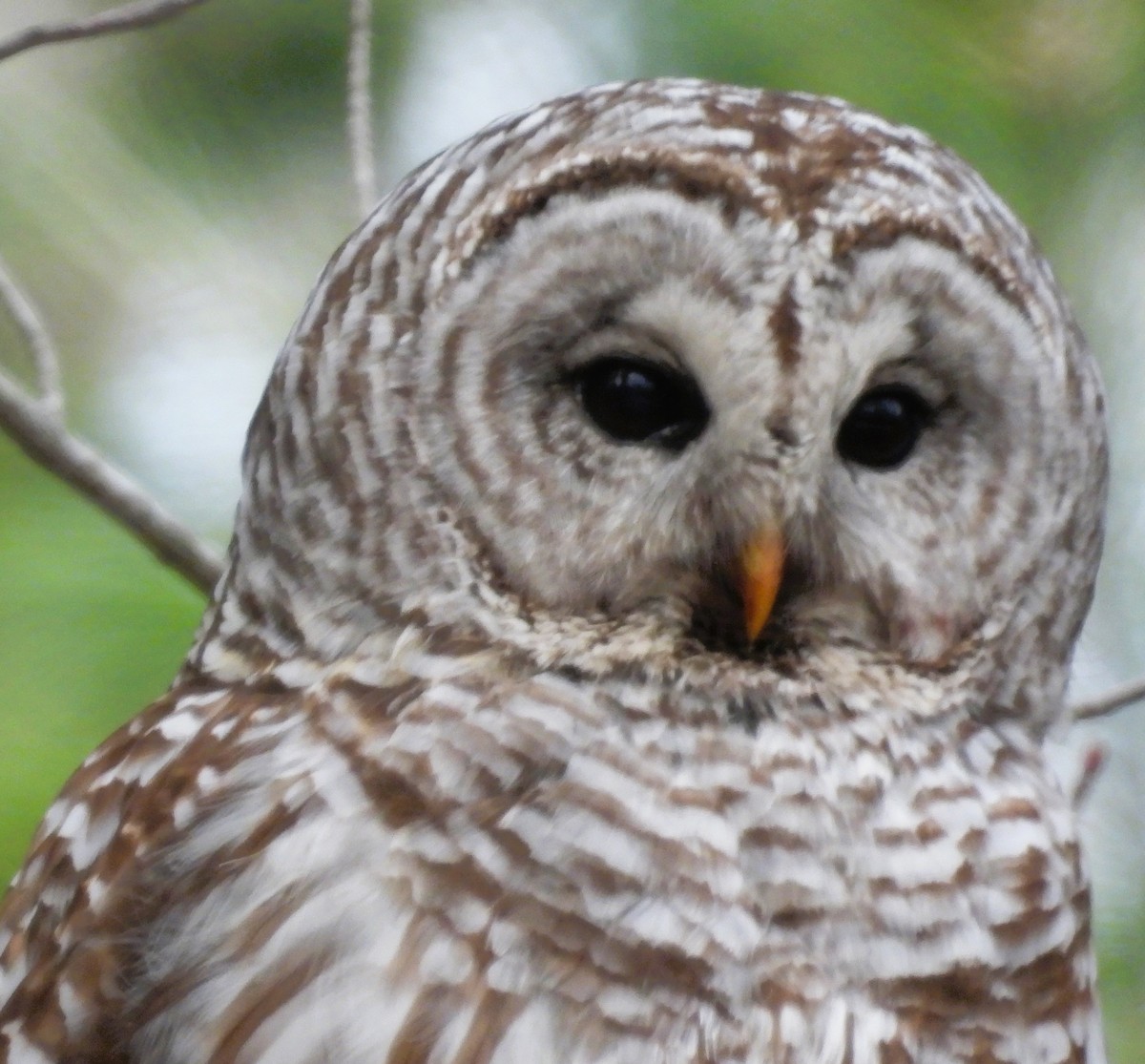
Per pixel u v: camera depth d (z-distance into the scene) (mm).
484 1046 7320
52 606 10359
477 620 8008
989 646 8430
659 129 8133
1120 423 11938
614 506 8086
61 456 9031
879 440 8273
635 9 11289
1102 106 11648
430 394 8000
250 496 8430
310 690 7984
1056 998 8008
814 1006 7633
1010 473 8312
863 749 8094
